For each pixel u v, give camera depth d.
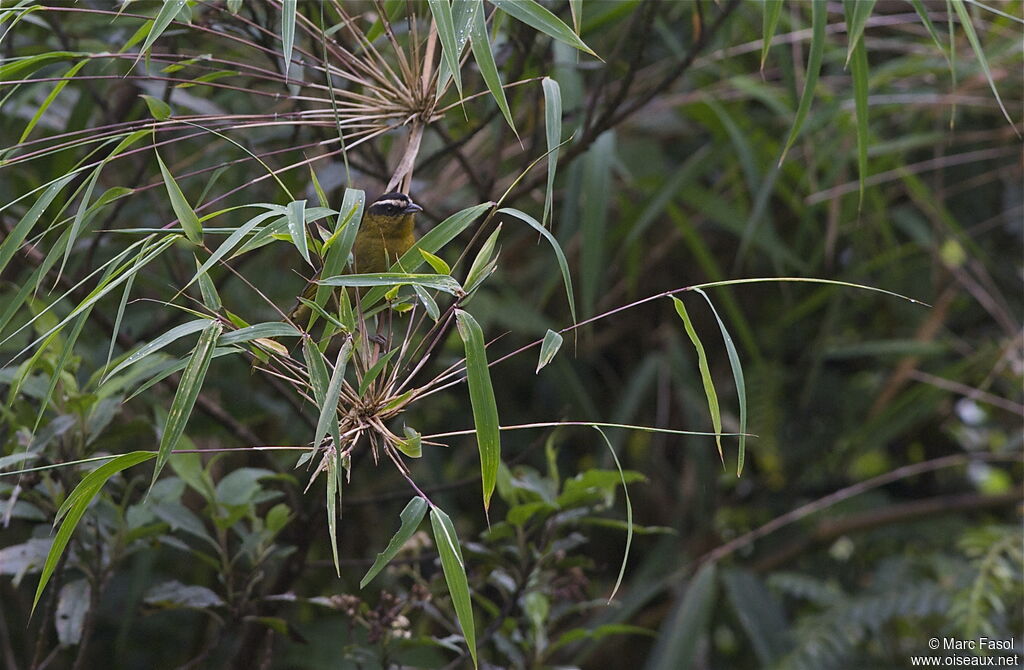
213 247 7.76
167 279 8.42
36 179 8.27
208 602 5.79
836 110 8.62
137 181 7.18
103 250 7.94
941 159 9.66
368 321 6.21
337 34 6.43
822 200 9.60
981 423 12.59
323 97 6.51
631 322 12.45
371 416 3.92
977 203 11.84
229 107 8.02
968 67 8.83
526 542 6.29
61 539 3.76
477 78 7.36
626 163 10.48
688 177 9.07
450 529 3.68
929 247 10.62
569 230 7.59
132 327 8.13
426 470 11.40
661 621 11.68
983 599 9.33
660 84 7.11
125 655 10.48
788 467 12.26
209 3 6.19
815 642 9.59
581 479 5.82
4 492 5.49
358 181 7.97
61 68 7.16
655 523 12.30
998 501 11.15
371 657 5.84
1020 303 11.99
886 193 11.37
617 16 7.17
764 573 11.54
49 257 4.04
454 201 9.17
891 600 9.84
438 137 8.64
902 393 11.96
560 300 12.27
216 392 8.09
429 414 12.12
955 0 4.98
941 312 10.76
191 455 5.88
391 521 11.04
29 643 8.17
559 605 8.87
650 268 11.75
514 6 4.26
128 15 5.42
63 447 5.56
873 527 11.37
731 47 8.97
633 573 12.34
